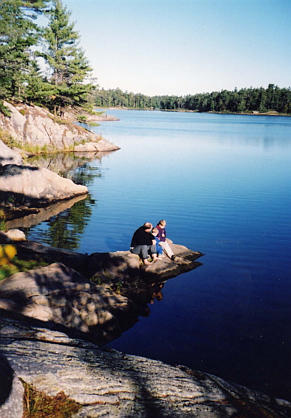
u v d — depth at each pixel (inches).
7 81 1414.9
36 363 139.8
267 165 1249.4
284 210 668.7
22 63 1432.1
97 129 2741.1
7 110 1368.1
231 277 378.9
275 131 3149.6
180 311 305.6
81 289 296.7
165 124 3841.0
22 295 259.1
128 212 643.5
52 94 1782.7
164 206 687.1
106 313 278.1
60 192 737.6
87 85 1937.7
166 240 447.2
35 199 684.7
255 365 229.9
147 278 374.9
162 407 138.9
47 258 359.9
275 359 236.8
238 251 456.1
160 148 1726.1
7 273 299.6
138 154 1512.1
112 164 1234.6
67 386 132.5
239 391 178.5
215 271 394.3
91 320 269.0
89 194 784.3
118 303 304.7
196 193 801.6
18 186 677.9
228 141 2134.6
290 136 2620.6
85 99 1975.9
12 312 231.1
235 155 1512.1
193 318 293.4
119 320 286.7
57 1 1883.6
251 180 969.5
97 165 1206.3
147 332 270.8
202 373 188.2
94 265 375.9
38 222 570.3
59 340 179.0
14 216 596.7
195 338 262.7
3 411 106.3
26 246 391.2
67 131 1603.1
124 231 537.6
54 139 1531.7
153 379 160.4
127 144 1862.7
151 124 3754.9
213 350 247.0
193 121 4736.7
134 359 182.1
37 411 116.3
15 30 1314.0
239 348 249.4
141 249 402.6
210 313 301.7
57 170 1063.0
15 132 1387.8
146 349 247.8
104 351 182.2
